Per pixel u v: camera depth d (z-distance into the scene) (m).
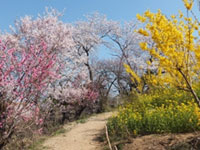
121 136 7.44
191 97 8.89
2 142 6.46
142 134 7.20
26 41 11.20
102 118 13.27
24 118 7.34
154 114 7.56
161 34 3.31
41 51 8.47
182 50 3.49
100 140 8.08
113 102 20.00
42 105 10.59
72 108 17.91
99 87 21.53
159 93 10.45
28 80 6.99
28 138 8.53
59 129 11.20
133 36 23.55
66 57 14.23
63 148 7.86
